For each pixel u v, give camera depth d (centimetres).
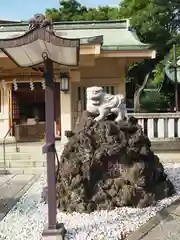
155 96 2022
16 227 580
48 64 500
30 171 1102
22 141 1514
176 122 1155
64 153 718
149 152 703
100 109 721
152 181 698
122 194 656
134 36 1410
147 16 2205
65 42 443
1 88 1520
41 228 564
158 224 549
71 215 627
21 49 465
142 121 1149
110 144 671
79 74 1285
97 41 1147
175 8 2233
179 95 1848
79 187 654
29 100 1695
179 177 916
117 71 1403
